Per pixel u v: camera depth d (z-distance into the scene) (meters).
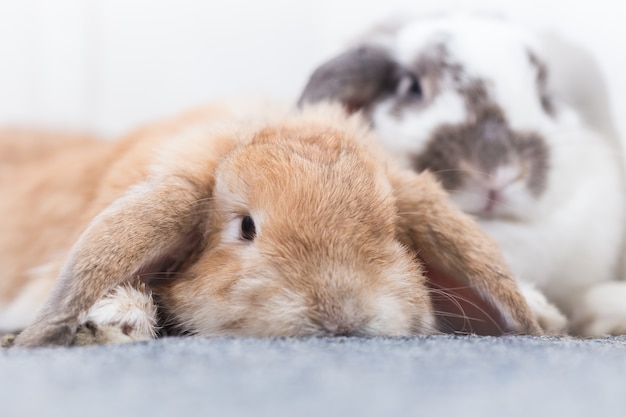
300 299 0.43
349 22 0.85
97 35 0.92
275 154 0.47
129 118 0.92
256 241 0.45
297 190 0.45
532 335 0.47
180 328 0.46
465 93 0.61
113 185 0.54
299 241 0.44
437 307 0.50
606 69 0.67
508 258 0.59
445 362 0.37
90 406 0.32
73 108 0.92
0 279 0.59
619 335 0.53
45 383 0.34
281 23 0.91
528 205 0.59
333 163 0.47
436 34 0.65
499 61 0.62
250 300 0.43
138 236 0.45
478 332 0.50
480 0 0.77
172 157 0.51
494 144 0.58
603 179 0.65
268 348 0.39
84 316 0.43
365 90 0.64
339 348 0.39
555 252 0.62
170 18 0.92
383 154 0.52
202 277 0.46
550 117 0.63
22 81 0.91
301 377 0.34
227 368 0.35
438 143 0.59
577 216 0.62
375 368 0.36
